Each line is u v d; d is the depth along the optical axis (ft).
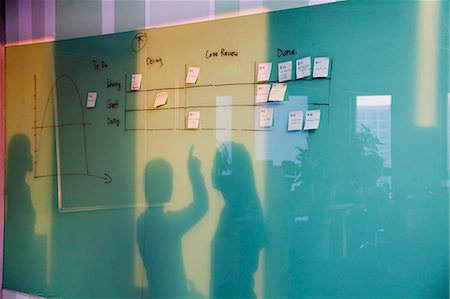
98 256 7.38
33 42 8.22
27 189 8.20
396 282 5.17
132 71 7.12
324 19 5.56
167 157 6.75
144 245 6.94
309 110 5.65
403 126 5.14
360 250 5.36
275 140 5.89
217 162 6.32
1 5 8.62
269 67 5.93
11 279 8.37
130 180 7.09
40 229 8.02
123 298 7.13
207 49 6.43
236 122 6.18
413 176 5.09
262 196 5.99
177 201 6.67
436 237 4.98
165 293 6.75
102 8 7.45
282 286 5.85
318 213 5.61
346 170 5.44
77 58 7.70
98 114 7.43
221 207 6.30
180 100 6.65
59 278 7.77
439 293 4.96
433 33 5.00
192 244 6.54
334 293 5.51
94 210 7.43
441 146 4.97
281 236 5.86
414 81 5.09
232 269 6.21
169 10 6.79
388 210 5.21
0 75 8.52
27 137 8.21
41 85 8.09
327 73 5.51
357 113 5.37
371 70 5.30
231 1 6.24
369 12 5.31
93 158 7.46
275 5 5.90
